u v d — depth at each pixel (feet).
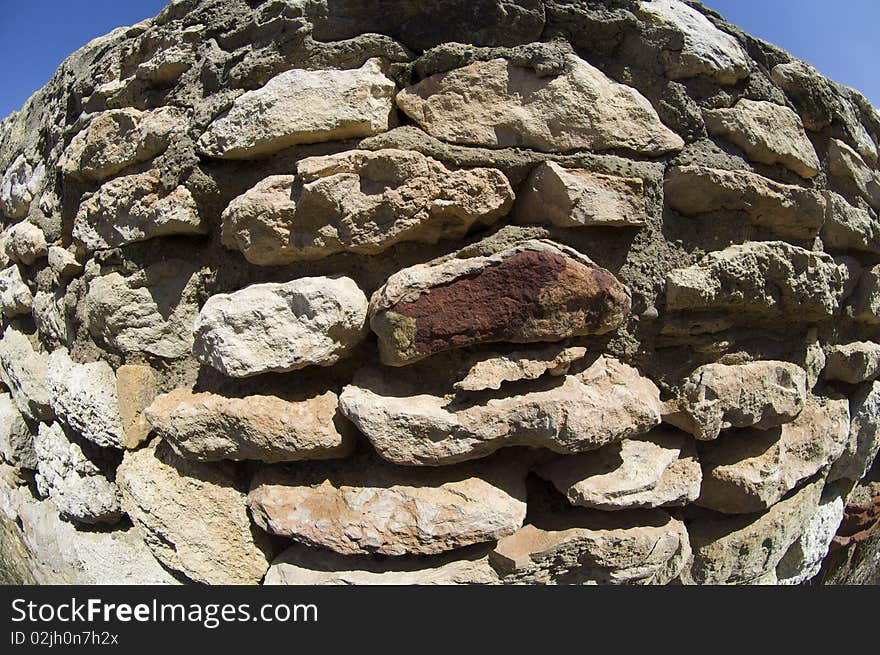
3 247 9.75
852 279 7.58
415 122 5.81
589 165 5.68
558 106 5.68
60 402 7.23
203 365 6.28
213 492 5.95
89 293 6.77
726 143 6.27
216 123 5.98
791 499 7.24
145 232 6.39
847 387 8.09
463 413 5.23
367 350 5.77
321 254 5.69
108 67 7.52
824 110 7.02
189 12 6.80
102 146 6.95
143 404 6.54
